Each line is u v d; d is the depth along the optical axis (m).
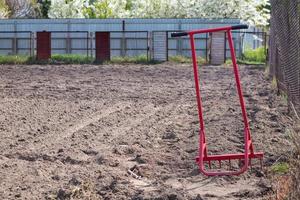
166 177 9.87
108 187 9.08
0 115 16.31
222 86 24.59
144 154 11.38
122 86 24.91
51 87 24.31
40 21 47.41
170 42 45.66
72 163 10.79
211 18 46.91
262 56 43.47
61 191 8.66
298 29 13.02
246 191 8.84
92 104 19.02
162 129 14.34
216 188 9.20
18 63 41.22
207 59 41.88
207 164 10.53
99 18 48.31
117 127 14.69
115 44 46.50
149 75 30.94
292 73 13.24
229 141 12.35
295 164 8.25
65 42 47.38
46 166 10.47
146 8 51.34
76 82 26.75
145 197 8.48
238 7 48.56
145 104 19.09
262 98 19.55
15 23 47.50
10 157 11.17
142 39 46.31
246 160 9.10
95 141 12.85
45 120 15.66
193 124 14.92
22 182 9.41
